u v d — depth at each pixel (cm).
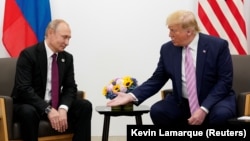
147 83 353
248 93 329
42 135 340
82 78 470
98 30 467
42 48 361
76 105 356
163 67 351
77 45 466
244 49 445
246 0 470
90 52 468
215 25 444
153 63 471
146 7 467
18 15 438
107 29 467
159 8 468
